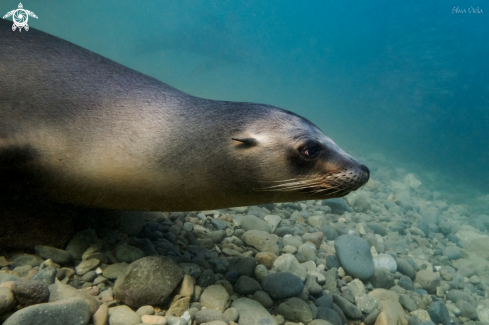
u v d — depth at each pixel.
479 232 1.27
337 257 0.64
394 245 0.83
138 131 0.39
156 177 0.39
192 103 0.45
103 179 0.38
